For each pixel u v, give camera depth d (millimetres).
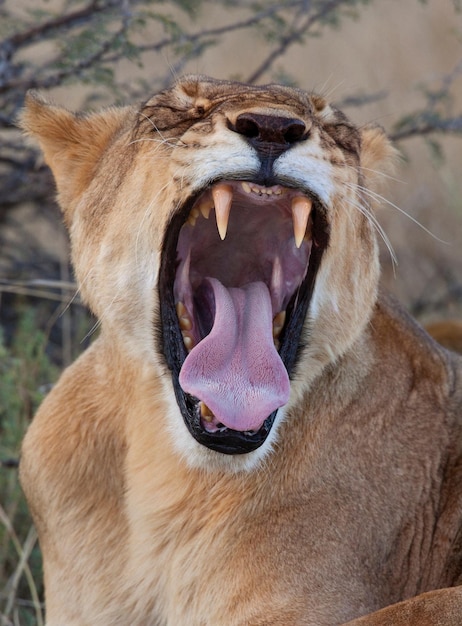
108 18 10172
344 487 6711
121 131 7289
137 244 6664
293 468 6680
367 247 6953
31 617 8312
